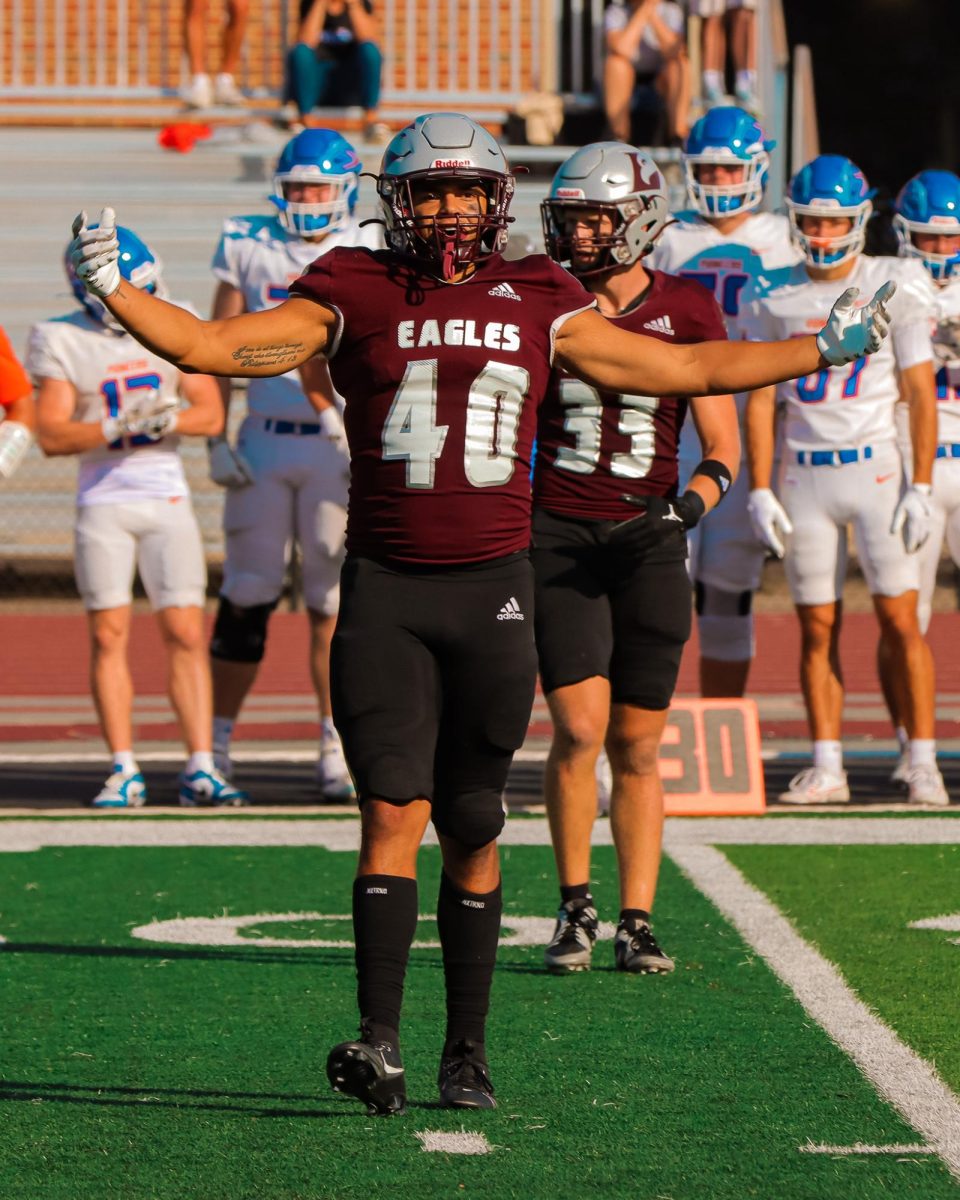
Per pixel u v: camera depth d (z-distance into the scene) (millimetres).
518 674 13273
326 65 58062
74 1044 15242
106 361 25625
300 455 26438
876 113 101938
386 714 13203
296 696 38406
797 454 26062
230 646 27234
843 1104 13633
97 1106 13703
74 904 20312
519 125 59438
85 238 12047
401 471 13117
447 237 13023
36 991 16828
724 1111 13492
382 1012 12977
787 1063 14648
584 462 17828
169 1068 14617
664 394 13461
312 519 26469
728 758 25500
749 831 24203
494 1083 14203
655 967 17422
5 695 38781
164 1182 12133
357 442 13305
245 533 26844
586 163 17703
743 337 26062
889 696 27516
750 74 50156
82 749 32031
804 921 19406
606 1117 13391
